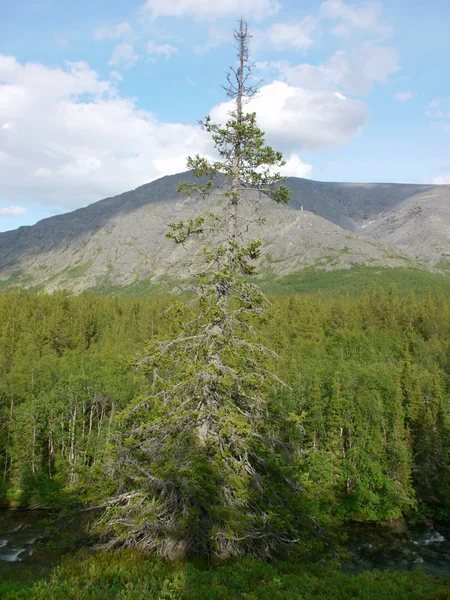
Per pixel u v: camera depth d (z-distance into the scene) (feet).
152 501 43.24
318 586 35.27
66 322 306.55
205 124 51.19
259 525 42.47
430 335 278.46
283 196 52.49
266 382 49.96
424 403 152.76
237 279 48.62
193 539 42.73
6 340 248.32
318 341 247.09
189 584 33.24
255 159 52.19
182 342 48.88
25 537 94.12
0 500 126.93
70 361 183.42
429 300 335.67
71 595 29.19
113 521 43.32
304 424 139.85
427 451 130.82
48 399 142.41
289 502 45.70
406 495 123.85
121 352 210.38
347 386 144.97
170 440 45.93
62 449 146.00
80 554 42.06
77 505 46.57
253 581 35.19
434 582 40.63
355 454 130.31
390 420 140.77
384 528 116.47
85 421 156.04
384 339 249.55
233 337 48.70
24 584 32.53
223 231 51.11
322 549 45.27
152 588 32.07
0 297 367.66
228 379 46.11
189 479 39.81
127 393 146.00
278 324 265.75
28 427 137.59
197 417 44.96
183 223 51.11
